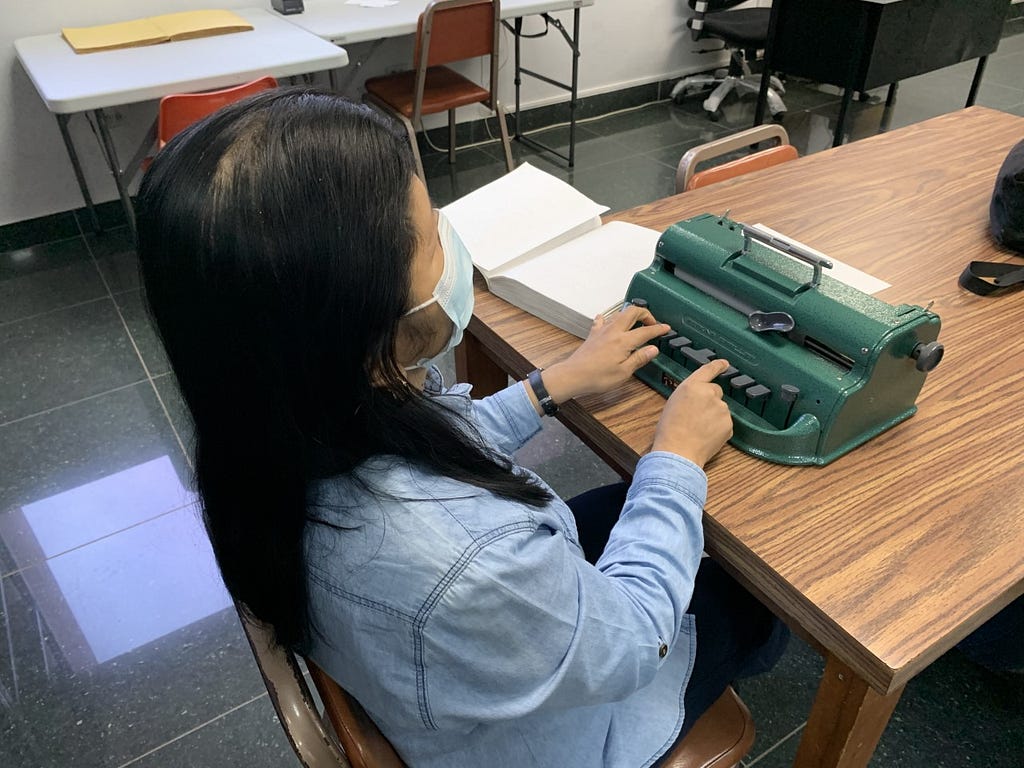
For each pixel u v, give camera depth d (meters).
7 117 2.89
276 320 0.46
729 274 0.88
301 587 0.55
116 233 3.17
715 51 4.57
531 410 0.92
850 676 0.73
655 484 0.74
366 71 3.57
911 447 0.82
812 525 0.74
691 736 0.86
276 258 0.44
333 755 0.63
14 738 1.42
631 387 0.94
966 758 1.32
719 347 0.88
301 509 0.53
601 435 0.89
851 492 0.77
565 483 1.95
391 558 0.52
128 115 3.10
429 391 0.69
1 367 2.39
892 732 1.35
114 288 2.78
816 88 4.54
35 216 3.09
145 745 1.40
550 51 4.02
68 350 2.46
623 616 0.63
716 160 3.75
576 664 0.58
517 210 1.23
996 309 1.06
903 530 0.73
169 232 0.45
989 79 4.64
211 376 0.49
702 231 0.94
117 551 1.76
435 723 0.57
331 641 0.57
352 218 0.46
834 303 0.80
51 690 1.49
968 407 0.88
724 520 0.74
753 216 1.31
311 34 2.75
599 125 4.25
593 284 1.06
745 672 0.95
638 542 0.71
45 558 1.75
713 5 4.14
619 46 4.24
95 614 1.63
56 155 3.03
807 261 0.82
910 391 0.84
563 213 1.22
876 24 3.06
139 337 2.50
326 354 0.48
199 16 2.90
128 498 1.90
